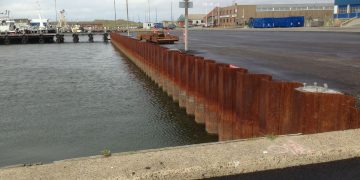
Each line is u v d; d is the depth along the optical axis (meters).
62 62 44.81
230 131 10.34
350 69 15.52
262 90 8.16
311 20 113.19
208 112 12.30
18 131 14.58
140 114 16.86
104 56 53.00
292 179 4.29
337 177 4.34
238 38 50.56
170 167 4.14
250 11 149.62
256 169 4.38
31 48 76.31
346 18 89.94
